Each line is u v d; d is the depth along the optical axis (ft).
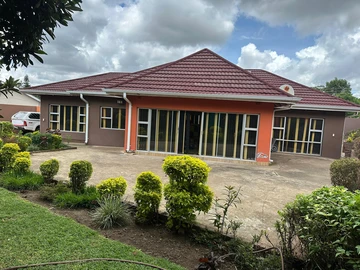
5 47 5.45
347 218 7.06
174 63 39.99
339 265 7.23
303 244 8.73
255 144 32.24
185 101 33.42
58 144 36.65
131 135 35.14
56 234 9.95
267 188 20.27
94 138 44.96
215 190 18.98
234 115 32.60
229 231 11.30
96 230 11.14
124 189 13.74
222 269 8.63
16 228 10.23
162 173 23.76
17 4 5.16
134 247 9.59
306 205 8.61
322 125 42.80
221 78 35.65
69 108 47.03
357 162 17.35
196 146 33.96
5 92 5.65
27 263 7.95
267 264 8.34
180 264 8.86
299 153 44.32
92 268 7.91
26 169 18.30
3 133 33.12
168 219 11.27
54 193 14.66
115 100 44.11
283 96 29.14
